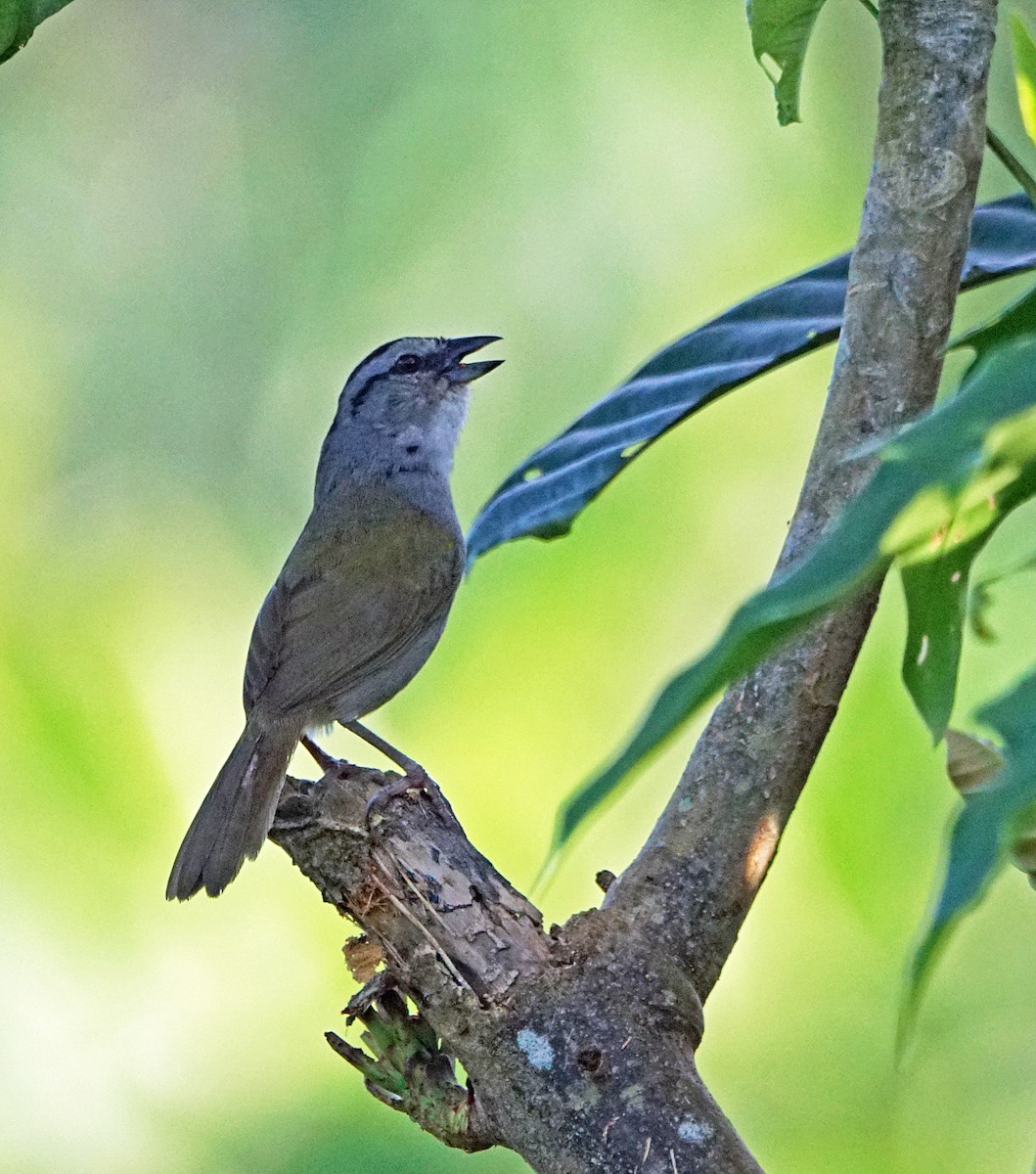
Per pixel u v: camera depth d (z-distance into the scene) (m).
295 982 10.59
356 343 12.61
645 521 10.80
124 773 10.44
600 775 2.11
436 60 12.50
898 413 4.89
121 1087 10.12
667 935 4.82
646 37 11.97
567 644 10.52
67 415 13.18
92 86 14.11
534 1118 4.55
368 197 12.66
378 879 5.29
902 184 4.92
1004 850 2.03
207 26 13.75
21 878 9.99
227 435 13.04
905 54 4.92
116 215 13.80
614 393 6.47
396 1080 5.11
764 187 11.86
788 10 5.28
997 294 11.75
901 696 9.22
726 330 6.27
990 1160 9.13
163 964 10.30
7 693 10.44
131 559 12.53
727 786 4.93
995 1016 9.41
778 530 10.91
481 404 12.06
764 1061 9.34
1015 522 9.75
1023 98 5.88
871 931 9.20
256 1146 10.14
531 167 12.06
